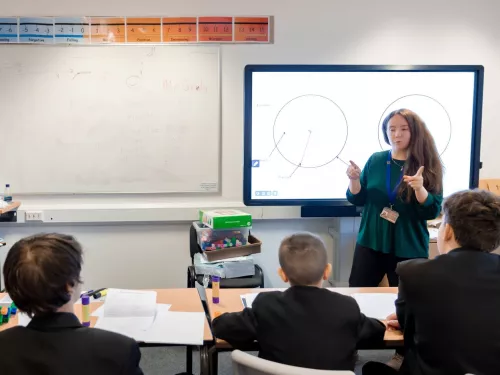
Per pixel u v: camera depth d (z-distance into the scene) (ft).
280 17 10.77
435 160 8.07
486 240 4.43
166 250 11.25
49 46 10.40
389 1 10.88
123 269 11.20
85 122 10.62
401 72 10.85
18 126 10.52
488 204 4.50
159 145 10.84
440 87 10.93
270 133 10.87
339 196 11.14
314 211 10.97
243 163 11.03
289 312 4.39
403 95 10.93
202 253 9.66
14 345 3.31
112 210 10.77
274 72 10.69
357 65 10.77
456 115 11.01
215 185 11.07
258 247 9.81
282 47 10.84
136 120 10.72
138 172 10.87
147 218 10.88
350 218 11.26
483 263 4.32
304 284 4.68
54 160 10.68
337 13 10.85
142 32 10.55
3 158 10.57
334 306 4.41
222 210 10.24
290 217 11.12
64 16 10.41
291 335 4.28
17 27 10.32
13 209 10.39
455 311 4.16
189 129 10.87
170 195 11.04
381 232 8.25
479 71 10.86
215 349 5.16
